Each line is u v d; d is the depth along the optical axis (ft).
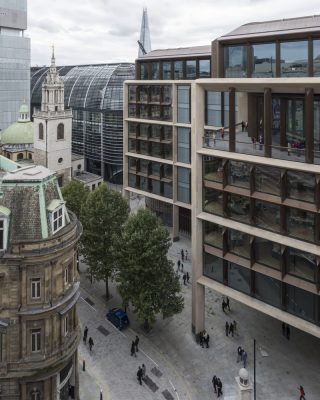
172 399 141.38
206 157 157.48
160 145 272.92
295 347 166.91
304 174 129.49
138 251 168.04
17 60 471.21
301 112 144.77
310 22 134.41
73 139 466.70
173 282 172.45
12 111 476.95
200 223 162.91
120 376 152.15
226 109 227.40
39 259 121.19
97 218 198.49
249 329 178.70
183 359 161.58
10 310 121.49
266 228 141.49
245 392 118.42
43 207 126.52
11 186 127.34
